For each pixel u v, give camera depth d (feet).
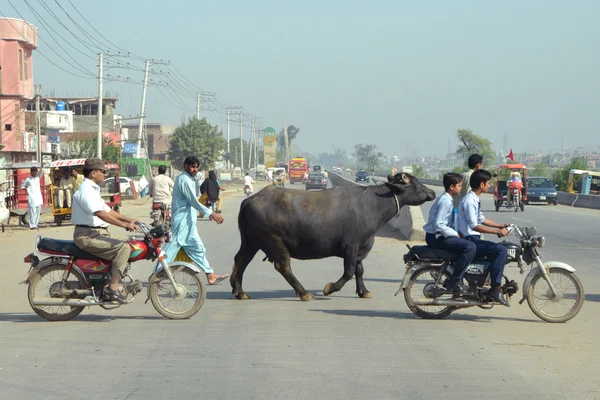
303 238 34.73
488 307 30.48
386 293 37.73
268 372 21.61
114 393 19.58
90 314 31.73
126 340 26.11
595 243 65.31
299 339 26.23
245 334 27.14
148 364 22.61
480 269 29.94
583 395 19.39
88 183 29.53
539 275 30.01
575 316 31.17
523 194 136.87
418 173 466.29
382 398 19.07
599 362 22.98
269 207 34.83
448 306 30.35
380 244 63.05
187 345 25.23
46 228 79.97
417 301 30.19
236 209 122.31
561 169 207.21
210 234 73.05
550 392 19.66
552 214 111.96
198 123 295.69
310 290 38.81
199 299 30.66
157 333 27.37
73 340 26.17
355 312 32.12
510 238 72.02
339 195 35.29
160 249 30.37
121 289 29.63
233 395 19.33
